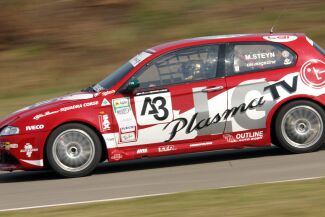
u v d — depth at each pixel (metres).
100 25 50.75
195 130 21.98
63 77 44.16
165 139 21.92
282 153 22.91
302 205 15.09
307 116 22.23
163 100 21.84
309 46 22.69
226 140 22.14
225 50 22.34
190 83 22.00
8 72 45.19
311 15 49.72
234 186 18.09
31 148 21.67
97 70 44.75
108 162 23.19
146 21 50.78
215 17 50.56
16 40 49.66
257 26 48.75
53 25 51.09
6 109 37.28
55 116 21.59
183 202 16.30
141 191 18.89
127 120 21.75
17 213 16.75
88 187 20.16
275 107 22.11
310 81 22.23
